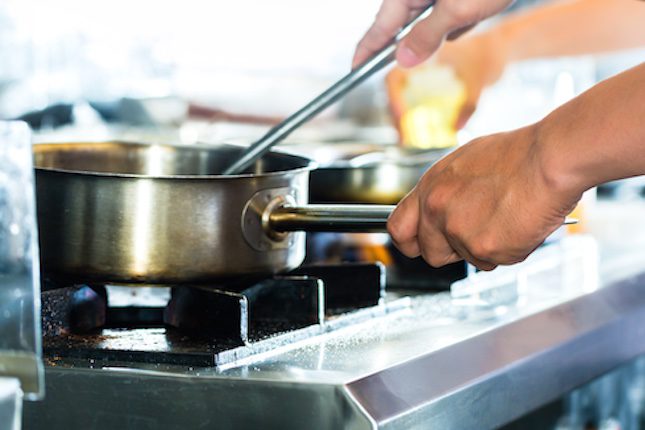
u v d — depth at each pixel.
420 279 1.59
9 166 0.79
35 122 2.90
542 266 1.80
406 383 1.07
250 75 3.57
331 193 1.77
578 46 3.07
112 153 1.54
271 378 1.01
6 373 0.79
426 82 2.63
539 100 3.24
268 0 3.61
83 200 1.17
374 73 1.38
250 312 1.27
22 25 3.04
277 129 1.37
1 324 0.79
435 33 1.35
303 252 1.34
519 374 1.27
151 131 2.98
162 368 1.05
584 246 2.03
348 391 0.98
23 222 0.79
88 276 1.19
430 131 2.63
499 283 1.55
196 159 1.57
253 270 1.22
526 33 3.08
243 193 1.20
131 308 1.30
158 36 3.40
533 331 1.37
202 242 1.18
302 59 3.69
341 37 3.74
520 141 1.00
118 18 3.28
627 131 0.92
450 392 1.11
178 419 1.02
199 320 1.20
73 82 3.18
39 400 1.06
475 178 1.02
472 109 2.70
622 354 1.61
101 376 1.04
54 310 1.18
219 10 3.51
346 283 1.42
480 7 1.33
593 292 1.60
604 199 2.87
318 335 1.24
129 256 1.17
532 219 0.98
